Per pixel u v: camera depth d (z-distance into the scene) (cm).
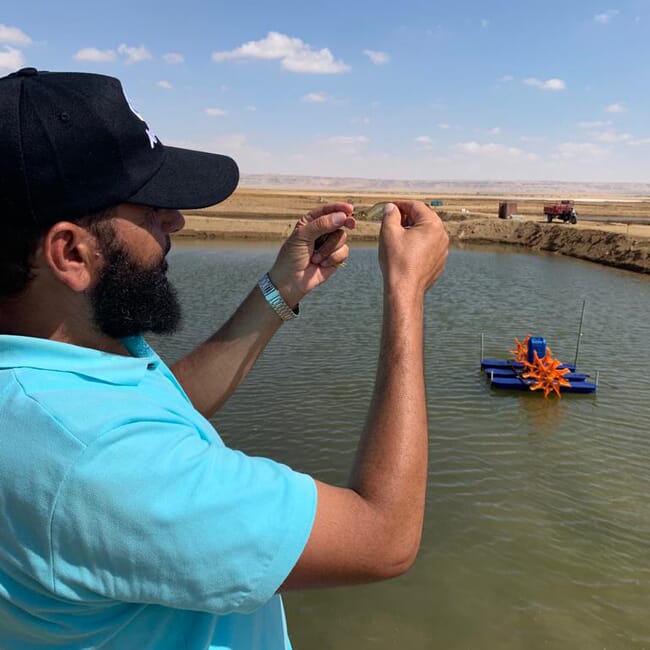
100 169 112
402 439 117
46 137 106
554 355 1574
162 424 107
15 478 97
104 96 114
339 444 968
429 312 2131
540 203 11519
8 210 107
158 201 121
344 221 189
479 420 1098
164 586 99
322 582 108
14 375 106
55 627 105
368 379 1290
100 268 118
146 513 96
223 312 2016
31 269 114
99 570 98
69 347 111
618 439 1017
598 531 742
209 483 101
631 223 5603
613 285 2833
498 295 2511
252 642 132
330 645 570
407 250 142
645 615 603
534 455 949
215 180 135
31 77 113
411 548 114
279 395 1191
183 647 115
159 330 135
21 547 99
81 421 99
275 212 6812
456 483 857
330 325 1833
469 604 620
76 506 95
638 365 1485
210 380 195
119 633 108
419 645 566
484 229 5031
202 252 3925
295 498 106
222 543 98
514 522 759
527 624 592
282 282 194
